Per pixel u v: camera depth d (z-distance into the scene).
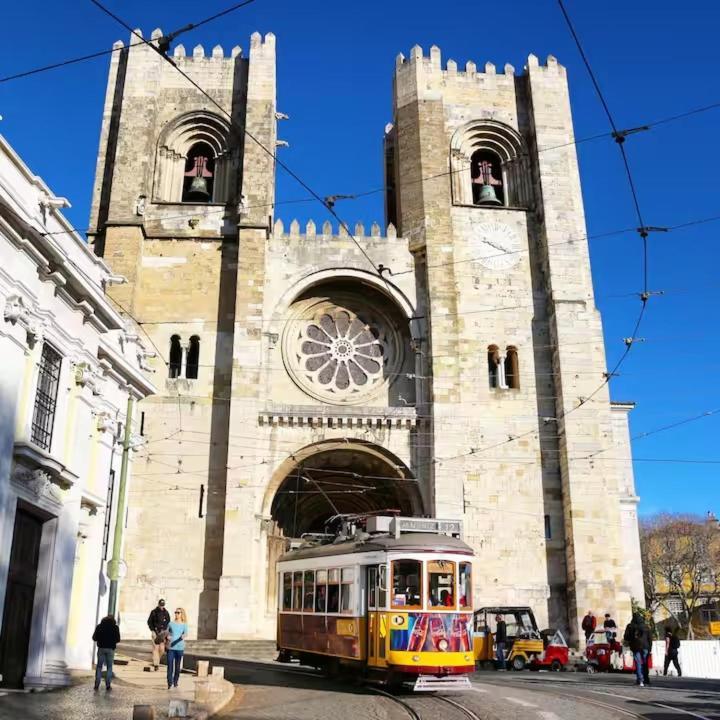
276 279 45.75
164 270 45.31
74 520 22.36
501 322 45.88
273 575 44.03
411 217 47.19
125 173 45.91
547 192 47.47
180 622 21.42
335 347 46.56
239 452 40.91
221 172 48.94
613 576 41.06
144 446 41.88
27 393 19.84
